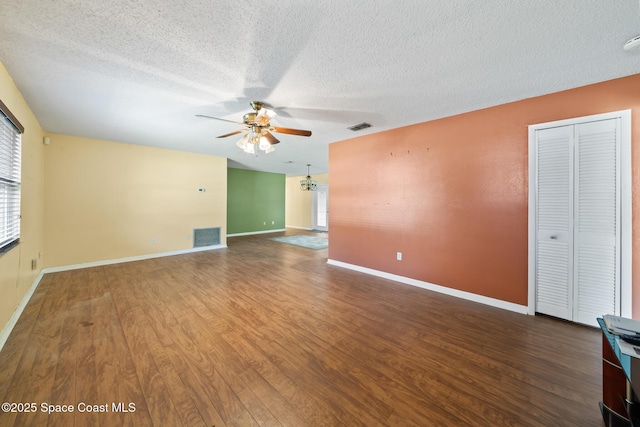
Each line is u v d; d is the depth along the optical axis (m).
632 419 1.22
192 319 2.55
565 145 2.49
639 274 2.15
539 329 2.39
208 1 1.40
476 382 1.69
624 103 2.22
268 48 1.83
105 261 4.65
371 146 4.15
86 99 2.71
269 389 1.62
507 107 2.83
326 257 5.43
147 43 1.78
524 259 2.74
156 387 1.62
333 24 1.58
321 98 2.69
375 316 2.66
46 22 1.55
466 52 1.88
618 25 1.57
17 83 2.35
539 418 1.40
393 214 3.88
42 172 3.85
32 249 3.28
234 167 8.30
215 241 6.23
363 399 1.54
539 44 1.78
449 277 3.29
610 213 2.27
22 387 1.59
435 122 3.40
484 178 3.00
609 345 1.36
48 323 2.44
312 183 9.80
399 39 1.73
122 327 2.38
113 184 4.71
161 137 4.34
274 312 2.74
